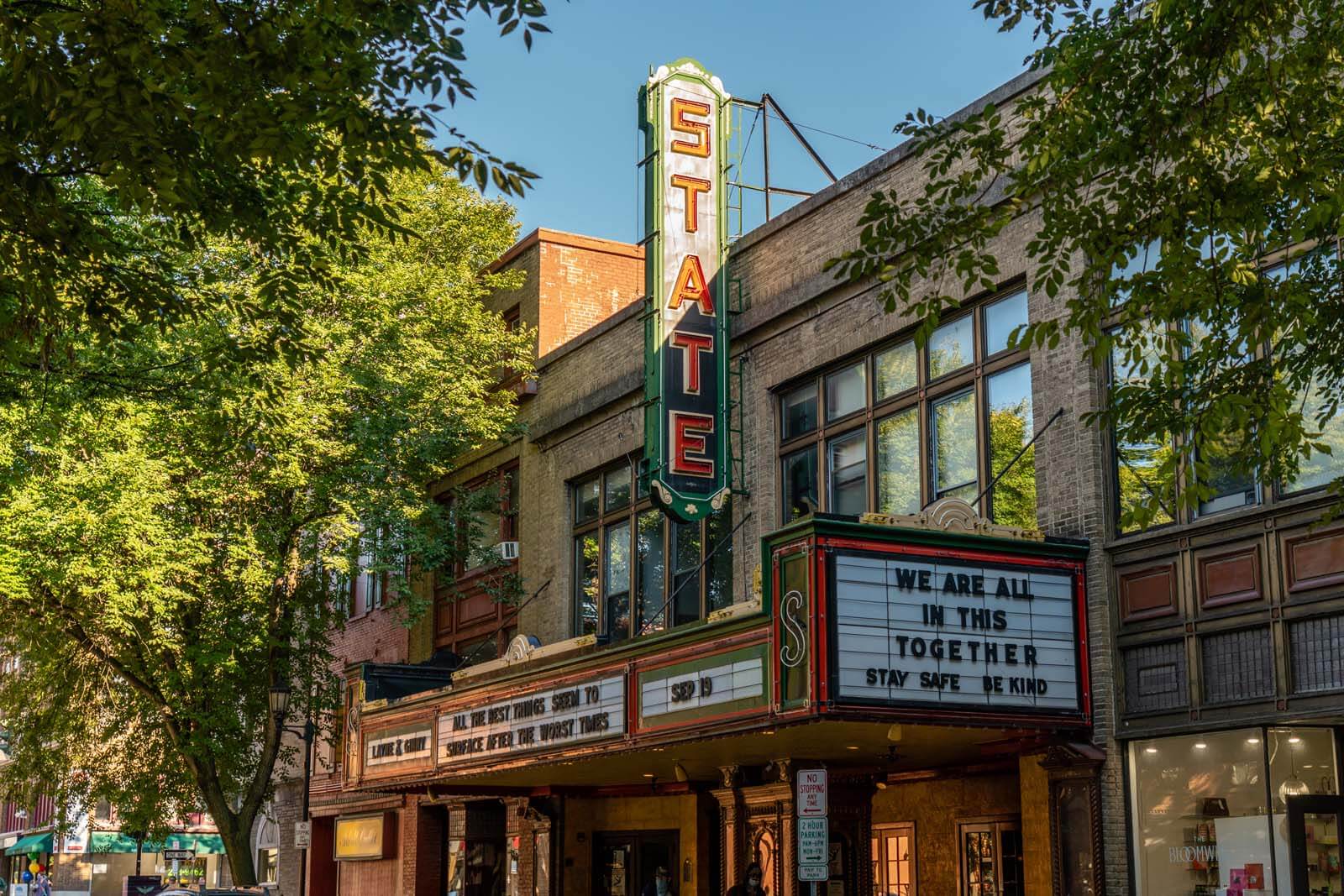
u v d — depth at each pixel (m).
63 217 11.41
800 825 15.26
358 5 10.49
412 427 28.86
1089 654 17.03
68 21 10.11
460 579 32.44
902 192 20.70
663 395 22.59
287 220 13.09
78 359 19.30
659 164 23.41
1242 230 14.15
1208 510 16.39
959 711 16.00
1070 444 17.67
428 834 31.66
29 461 24.19
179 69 10.50
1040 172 12.61
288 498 28.94
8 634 30.36
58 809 32.69
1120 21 12.75
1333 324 11.95
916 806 21.05
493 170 11.16
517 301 32.50
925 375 20.38
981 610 16.44
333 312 28.52
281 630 30.36
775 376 23.02
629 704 19.56
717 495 22.69
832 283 21.78
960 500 16.66
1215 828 15.70
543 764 21.70
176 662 29.03
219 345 14.52
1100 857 16.45
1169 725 16.30
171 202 11.56
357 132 10.90
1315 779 15.38
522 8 10.44
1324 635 14.96
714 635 17.83
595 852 27.67
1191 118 12.50
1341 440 15.02
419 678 28.78
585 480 28.92
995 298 19.39
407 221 30.20
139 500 24.27
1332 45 11.91
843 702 15.45
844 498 21.72
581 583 28.53
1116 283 12.14
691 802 25.09
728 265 23.94
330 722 36.44
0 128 10.99
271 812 41.38
